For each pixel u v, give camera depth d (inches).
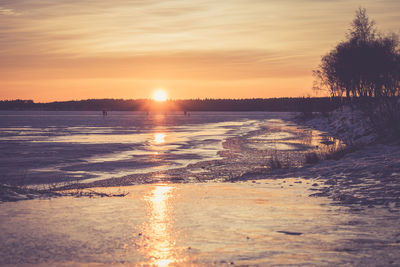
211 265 211.5
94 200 425.7
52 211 358.3
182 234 278.4
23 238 265.1
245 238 267.7
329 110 3267.7
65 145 1496.1
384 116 1227.9
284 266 209.0
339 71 1984.5
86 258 223.9
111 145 1502.2
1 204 391.2
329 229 293.7
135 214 348.2
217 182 661.3
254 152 1243.8
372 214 348.2
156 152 1255.5
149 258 223.9
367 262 214.8
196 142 1644.9
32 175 808.3
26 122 4232.3
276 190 507.5
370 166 631.2
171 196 460.8
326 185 527.8
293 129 2578.7
